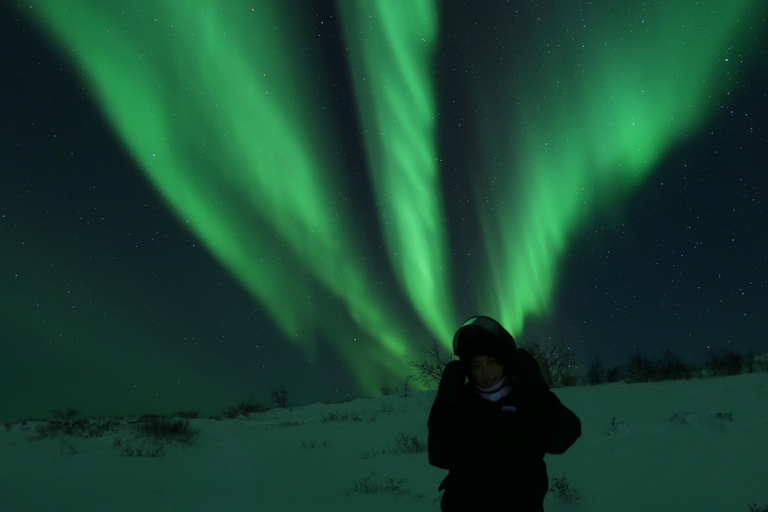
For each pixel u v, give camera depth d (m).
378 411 15.97
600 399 11.38
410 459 8.71
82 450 10.92
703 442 6.78
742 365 15.20
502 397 2.75
